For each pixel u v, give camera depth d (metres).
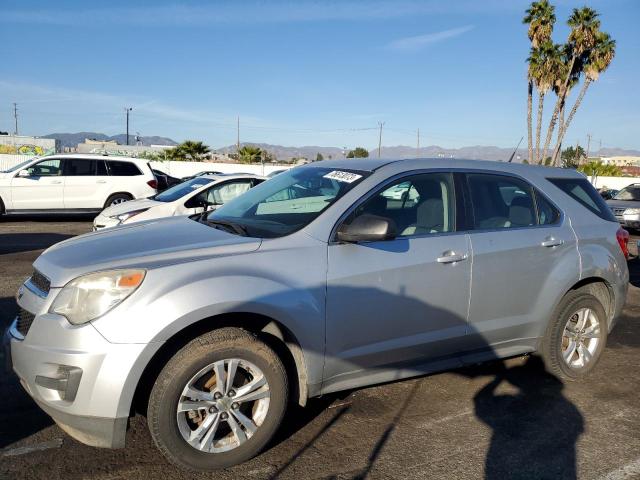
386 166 3.89
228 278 3.04
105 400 2.79
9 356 3.15
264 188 4.41
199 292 2.93
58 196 14.05
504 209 4.21
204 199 8.79
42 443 3.31
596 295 4.68
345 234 3.38
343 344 3.41
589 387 4.44
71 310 2.89
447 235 3.85
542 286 4.22
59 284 2.96
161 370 2.94
